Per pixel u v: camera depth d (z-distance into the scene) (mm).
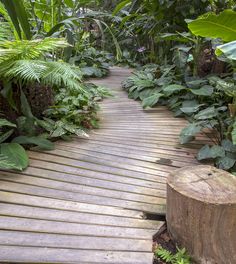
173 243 1537
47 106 2965
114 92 4676
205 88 3264
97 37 8258
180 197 1426
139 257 1374
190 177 1587
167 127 3213
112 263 1333
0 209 1694
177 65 4016
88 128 3070
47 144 2504
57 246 1427
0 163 2008
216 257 1411
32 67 2166
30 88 2693
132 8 5109
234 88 2520
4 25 2721
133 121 3396
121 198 1861
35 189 1917
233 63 2744
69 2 4102
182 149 2658
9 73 2135
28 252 1378
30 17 3975
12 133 2488
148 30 5359
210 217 1361
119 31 7598
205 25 1907
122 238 1500
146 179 2113
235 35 1962
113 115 3609
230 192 1435
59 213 1688
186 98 3646
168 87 3449
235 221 1374
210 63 4094
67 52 3621
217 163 2273
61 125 2773
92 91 3785
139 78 4578
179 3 4418
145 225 1609
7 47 2352
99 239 1486
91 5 7531
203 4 4227
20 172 2115
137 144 2740
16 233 1506
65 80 2373
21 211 1687
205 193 1421
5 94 2314
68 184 2002
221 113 2910
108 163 2340
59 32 3350
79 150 2553
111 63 7172
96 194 1899
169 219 1550
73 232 1530
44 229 1545
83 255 1375
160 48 5414
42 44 2297
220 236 1388
